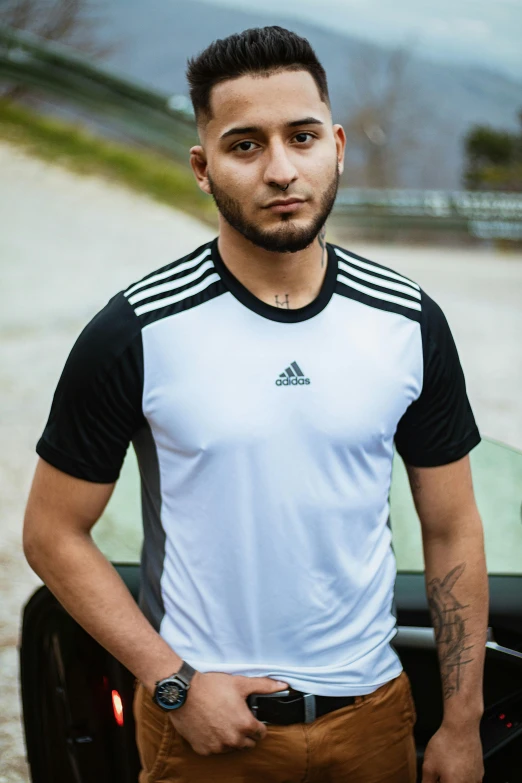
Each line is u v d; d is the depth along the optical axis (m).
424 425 1.52
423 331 1.48
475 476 2.02
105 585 1.44
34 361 6.56
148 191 13.04
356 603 1.47
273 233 1.36
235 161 1.37
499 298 9.80
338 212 14.99
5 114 14.55
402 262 12.45
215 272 1.43
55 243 10.34
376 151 29.55
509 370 6.96
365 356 1.43
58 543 1.45
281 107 1.35
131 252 10.28
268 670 1.44
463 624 1.56
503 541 1.92
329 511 1.42
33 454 4.83
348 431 1.41
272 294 1.41
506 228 14.84
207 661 1.44
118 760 1.77
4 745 2.51
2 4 19.09
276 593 1.42
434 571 1.59
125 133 14.66
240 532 1.40
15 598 3.34
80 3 19.48
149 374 1.39
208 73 1.39
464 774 1.55
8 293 8.43
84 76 14.48
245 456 1.39
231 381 1.39
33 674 1.83
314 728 1.46
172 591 1.45
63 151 13.84
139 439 1.45
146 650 1.42
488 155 27.11
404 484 1.99
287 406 1.39
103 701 1.77
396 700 1.54
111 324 1.40
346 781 1.52
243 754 1.46
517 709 1.73
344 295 1.45
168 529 1.45
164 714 1.47
